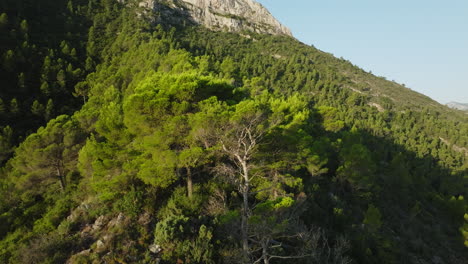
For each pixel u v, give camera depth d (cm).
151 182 1466
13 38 5294
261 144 1587
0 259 1480
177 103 1428
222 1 16075
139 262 1221
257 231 1191
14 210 2153
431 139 9538
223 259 1316
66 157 2438
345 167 2978
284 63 11481
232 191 1778
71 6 8238
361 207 3106
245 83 5047
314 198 2398
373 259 2100
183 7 14188
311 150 2523
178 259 1266
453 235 3919
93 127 2733
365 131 7675
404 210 3941
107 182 1569
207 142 1486
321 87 10169
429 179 6153
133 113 1443
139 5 11550
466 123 11688
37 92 4631
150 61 4634
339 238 1933
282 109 2603
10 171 2836
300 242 1617
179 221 1397
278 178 1964
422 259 2886
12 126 3853
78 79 5262
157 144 1438
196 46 9162
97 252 1291
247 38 14700
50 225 1738
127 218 1474
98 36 7488
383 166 5053
